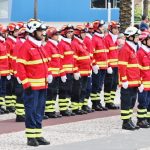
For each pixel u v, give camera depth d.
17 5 38.69
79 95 20.17
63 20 40.81
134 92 17.38
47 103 19.28
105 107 21.42
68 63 19.77
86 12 42.16
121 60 17.09
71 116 19.83
